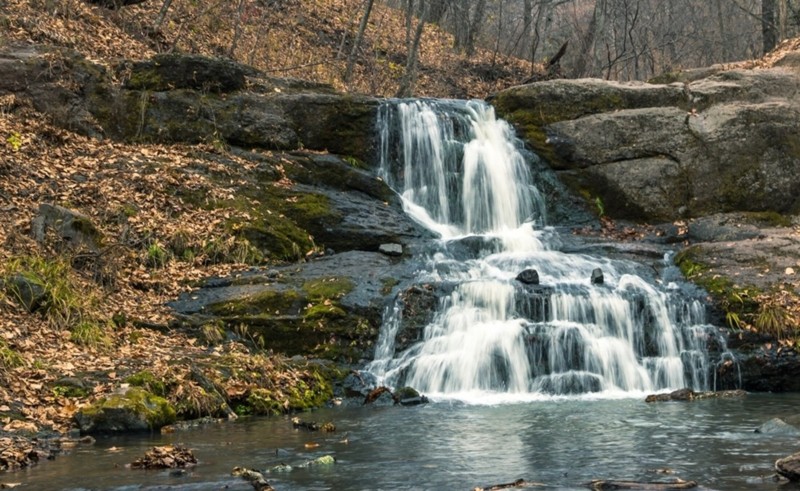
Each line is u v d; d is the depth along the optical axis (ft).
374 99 63.41
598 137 64.08
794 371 43.42
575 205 63.31
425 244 53.88
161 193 52.47
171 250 49.03
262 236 51.90
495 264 50.65
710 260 50.93
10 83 55.98
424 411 35.83
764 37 104.42
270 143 60.03
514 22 150.20
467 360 41.55
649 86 67.21
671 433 29.45
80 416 30.73
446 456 26.03
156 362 36.52
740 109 63.87
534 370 41.75
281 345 42.37
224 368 37.19
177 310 43.86
